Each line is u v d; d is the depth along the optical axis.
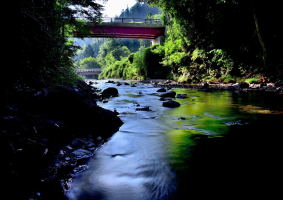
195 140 4.25
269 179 2.63
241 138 4.29
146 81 28.42
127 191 2.45
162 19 33.97
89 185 2.58
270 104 8.20
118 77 50.94
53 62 7.88
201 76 22.48
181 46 28.20
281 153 3.46
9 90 4.13
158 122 5.82
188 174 2.81
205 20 23.02
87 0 13.66
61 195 2.32
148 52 35.16
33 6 4.89
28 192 2.21
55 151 3.30
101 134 4.69
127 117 6.48
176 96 11.25
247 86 14.68
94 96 11.65
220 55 20.67
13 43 3.98
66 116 4.68
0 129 2.90
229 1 18.33
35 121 3.75
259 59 17.34
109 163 3.22
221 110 7.36
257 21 15.89
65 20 12.62
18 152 2.59
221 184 2.54
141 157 3.44
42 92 4.71
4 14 3.64
